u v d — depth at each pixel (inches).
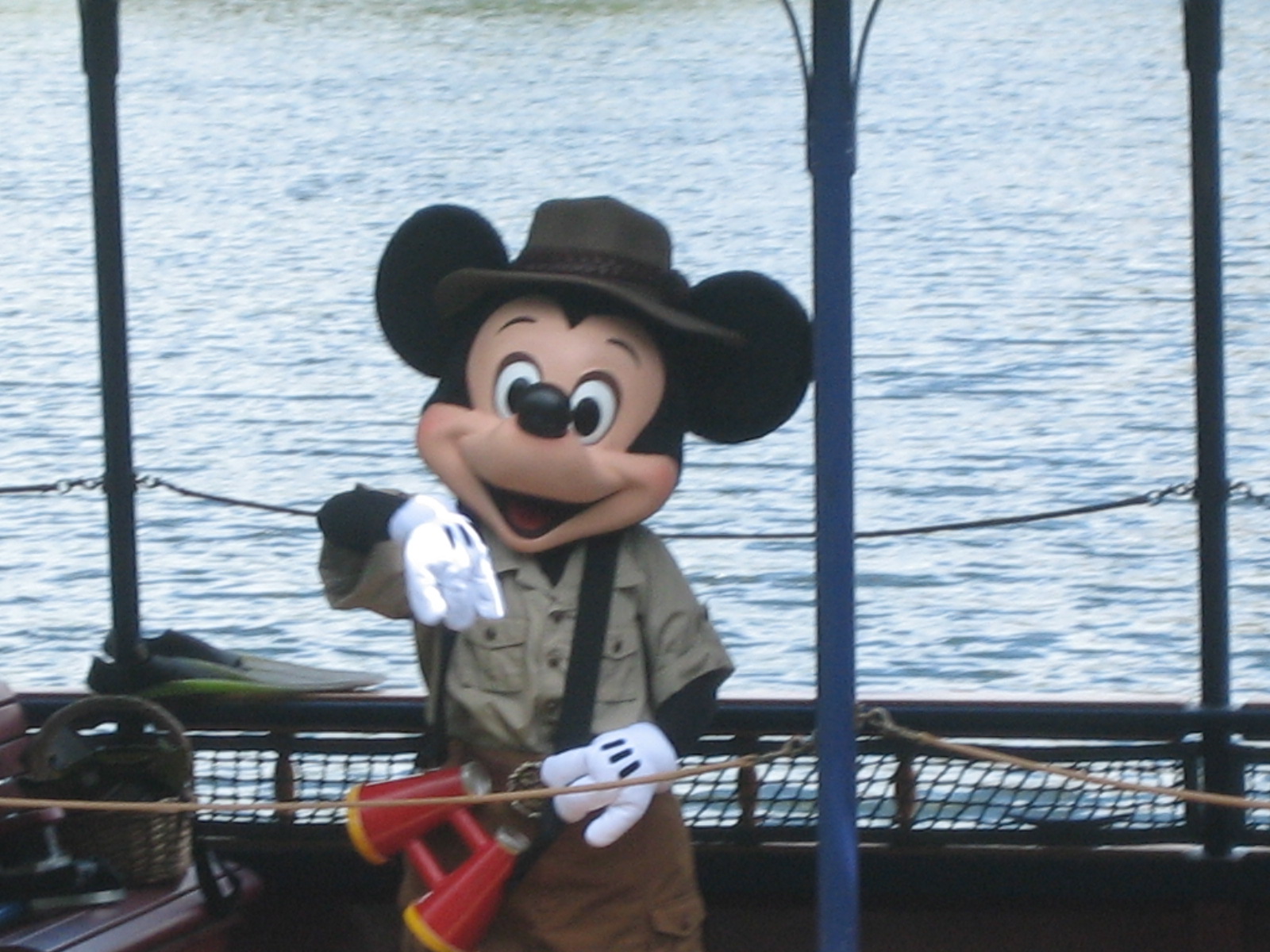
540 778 421.4
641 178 3331.7
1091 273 2368.4
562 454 415.2
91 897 460.1
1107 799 502.3
